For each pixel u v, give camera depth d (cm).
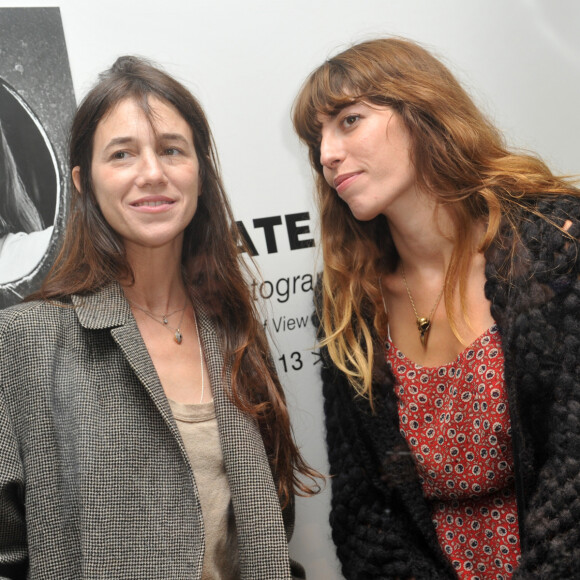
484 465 118
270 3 154
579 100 178
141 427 104
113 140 107
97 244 113
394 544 123
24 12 136
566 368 106
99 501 98
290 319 159
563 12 175
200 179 119
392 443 126
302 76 157
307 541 160
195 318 123
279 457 123
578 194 118
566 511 102
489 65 170
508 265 114
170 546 101
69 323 107
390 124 121
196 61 149
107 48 142
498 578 121
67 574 97
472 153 122
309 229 160
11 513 99
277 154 156
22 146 136
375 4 162
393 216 127
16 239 136
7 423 99
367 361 129
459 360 121
